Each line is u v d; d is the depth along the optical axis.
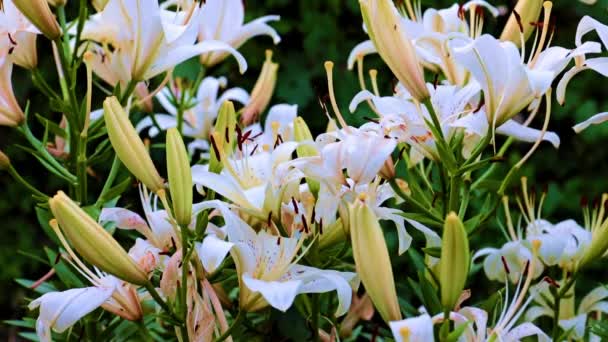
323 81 2.30
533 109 1.39
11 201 2.68
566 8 2.25
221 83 1.71
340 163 1.27
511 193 2.01
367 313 1.48
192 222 1.34
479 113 1.29
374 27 1.27
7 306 2.65
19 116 1.41
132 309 1.30
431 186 1.40
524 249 1.40
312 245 1.33
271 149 1.42
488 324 1.38
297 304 1.41
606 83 2.29
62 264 1.42
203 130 1.69
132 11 1.36
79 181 1.42
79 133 1.42
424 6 2.12
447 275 1.16
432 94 1.34
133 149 1.26
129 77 1.43
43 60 2.42
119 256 1.23
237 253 1.25
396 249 1.98
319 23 2.30
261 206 1.30
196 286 1.28
